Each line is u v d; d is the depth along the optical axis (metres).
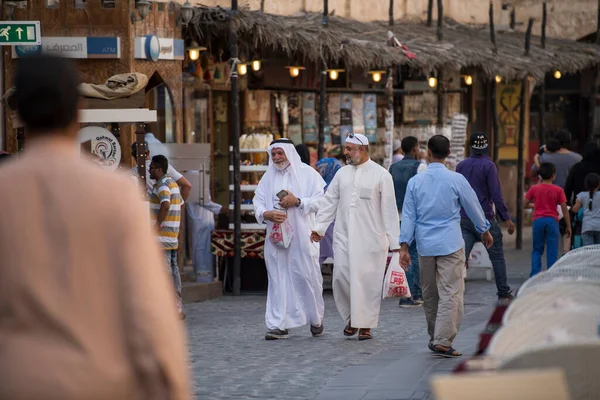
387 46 24.56
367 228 14.88
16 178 4.77
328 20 26.47
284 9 27.88
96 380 4.59
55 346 4.61
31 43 15.02
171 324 4.68
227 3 25.92
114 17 19.97
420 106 29.30
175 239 17.50
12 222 4.70
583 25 37.34
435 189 13.02
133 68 20.19
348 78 28.52
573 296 6.46
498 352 6.05
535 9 37.31
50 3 20.08
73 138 4.95
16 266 4.66
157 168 17.52
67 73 4.92
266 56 26.59
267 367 12.93
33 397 4.54
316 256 15.44
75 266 4.66
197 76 23.89
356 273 14.80
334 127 27.44
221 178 26.12
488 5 35.38
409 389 11.08
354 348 14.30
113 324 4.69
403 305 18.94
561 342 5.38
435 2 33.16
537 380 4.79
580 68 32.22
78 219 4.70
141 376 4.66
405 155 19.03
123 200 4.77
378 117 28.38
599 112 39.59
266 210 15.52
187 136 23.45
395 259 14.77
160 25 21.11
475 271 24.08
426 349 13.91
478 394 4.79
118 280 4.70
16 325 4.63
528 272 23.70
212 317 18.03
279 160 15.52
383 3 31.09
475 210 13.04
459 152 28.33
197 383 11.86
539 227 20.42
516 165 35.41
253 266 21.70
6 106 18.91
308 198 15.38
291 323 15.30
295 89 26.98
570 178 21.47
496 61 28.38
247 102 26.09
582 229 20.38
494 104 29.53
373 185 14.81
